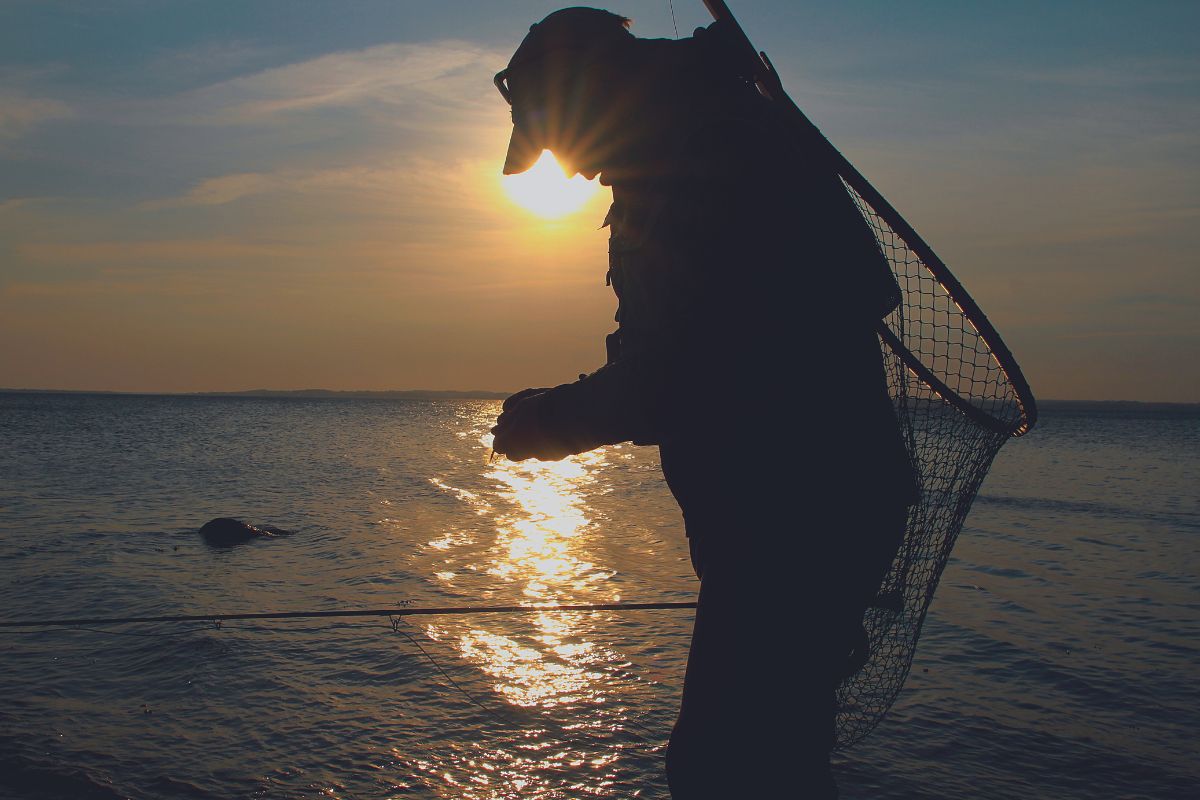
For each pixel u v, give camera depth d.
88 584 10.72
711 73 1.71
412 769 5.40
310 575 11.40
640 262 1.67
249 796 5.07
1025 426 1.87
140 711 6.34
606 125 1.74
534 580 11.09
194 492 21.88
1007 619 9.16
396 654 7.55
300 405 175.00
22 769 5.35
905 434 1.75
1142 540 14.96
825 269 1.61
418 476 27.84
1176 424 107.62
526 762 5.47
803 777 1.63
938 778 5.35
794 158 1.63
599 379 1.65
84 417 82.75
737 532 1.62
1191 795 5.16
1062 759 5.60
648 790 5.11
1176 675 7.25
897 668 1.92
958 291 1.76
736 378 1.58
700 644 1.65
